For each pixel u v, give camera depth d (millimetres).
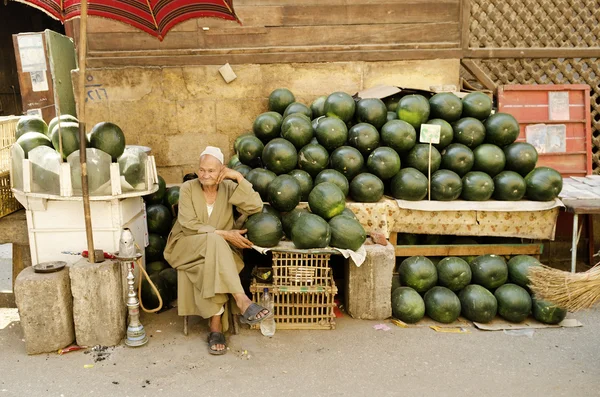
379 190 4484
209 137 5629
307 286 4023
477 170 4750
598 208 4406
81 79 3500
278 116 5023
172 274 4605
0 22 9625
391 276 4168
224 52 5469
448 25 5594
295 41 5516
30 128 4105
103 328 3709
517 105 5652
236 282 3648
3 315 4355
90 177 3742
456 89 5488
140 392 3195
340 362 3568
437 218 4613
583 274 3307
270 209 4184
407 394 3195
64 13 4246
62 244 3961
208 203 3949
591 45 5840
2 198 4246
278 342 3848
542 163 5637
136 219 4305
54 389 3215
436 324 4184
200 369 3457
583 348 3805
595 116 6172
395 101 5191
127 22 4379
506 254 4738
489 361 3605
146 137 5590
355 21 5512
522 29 5742
